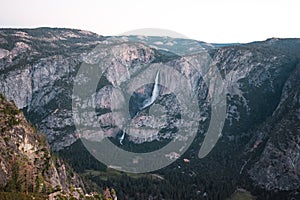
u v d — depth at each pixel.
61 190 182.38
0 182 160.88
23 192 160.25
